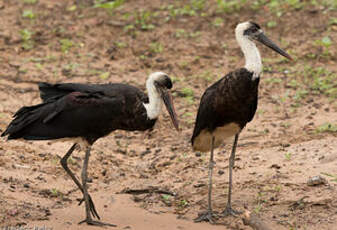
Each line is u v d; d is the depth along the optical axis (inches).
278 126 571.2
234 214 414.6
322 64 692.1
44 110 410.6
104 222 403.9
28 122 407.8
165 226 402.0
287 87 650.2
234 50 729.6
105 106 413.4
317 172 455.5
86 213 398.0
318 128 547.5
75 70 687.1
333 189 424.5
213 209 431.2
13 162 482.9
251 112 428.8
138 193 464.8
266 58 711.7
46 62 703.7
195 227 402.6
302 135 544.1
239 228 398.0
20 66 689.6
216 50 730.8
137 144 570.3
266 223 398.0
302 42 729.6
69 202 438.9
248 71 418.6
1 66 687.1
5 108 598.2
